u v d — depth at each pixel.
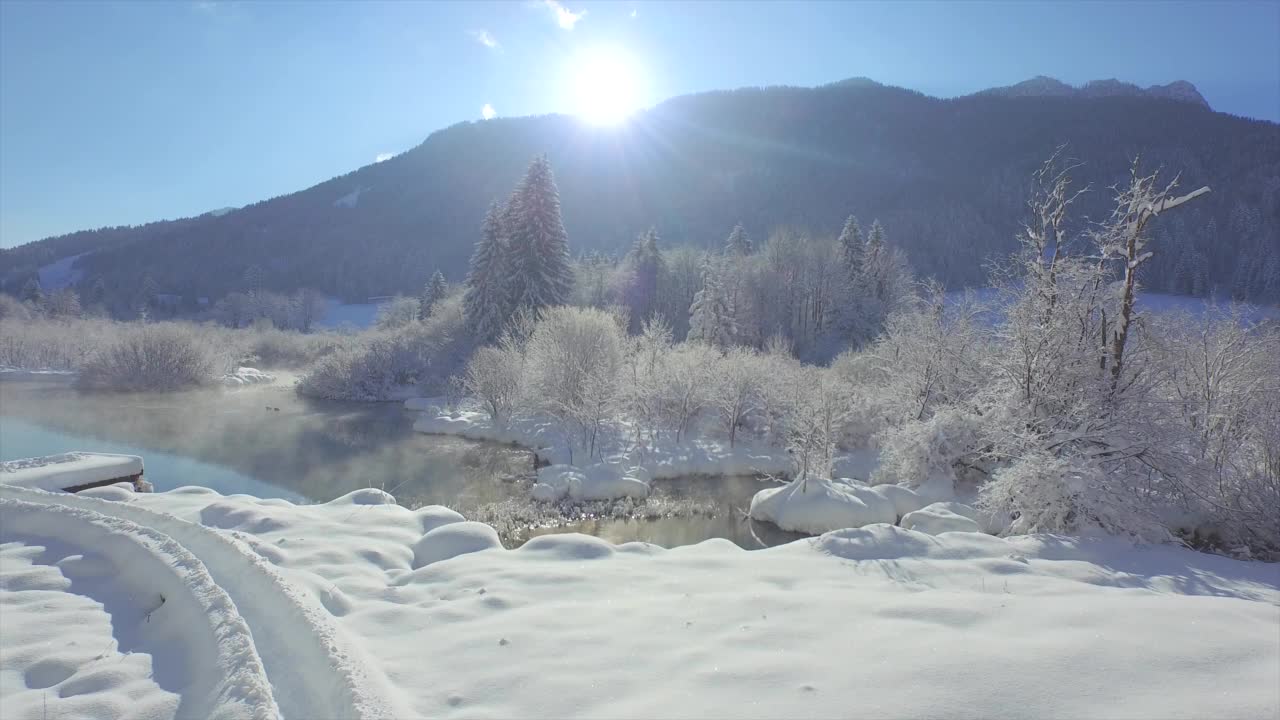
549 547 8.73
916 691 4.36
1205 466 12.06
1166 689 4.27
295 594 6.12
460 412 30.69
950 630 5.47
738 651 5.20
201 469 20.73
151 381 38.88
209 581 6.65
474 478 20.33
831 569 8.02
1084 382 13.38
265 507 10.59
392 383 38.12
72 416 29.42
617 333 30.69
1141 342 13.80
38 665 5.62
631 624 5.89
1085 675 4.48
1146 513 10.86
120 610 6.88
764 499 16.88
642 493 18.91
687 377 26.27
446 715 4.35
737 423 26.78
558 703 4.48
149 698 5.00
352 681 4.55
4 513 9.73
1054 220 15.09
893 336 25.66
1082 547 9.42
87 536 8.72
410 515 10.51
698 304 43.97
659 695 4.52
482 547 9.02
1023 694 4.27
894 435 19.39
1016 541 9.52
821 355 44.81
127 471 13.09
